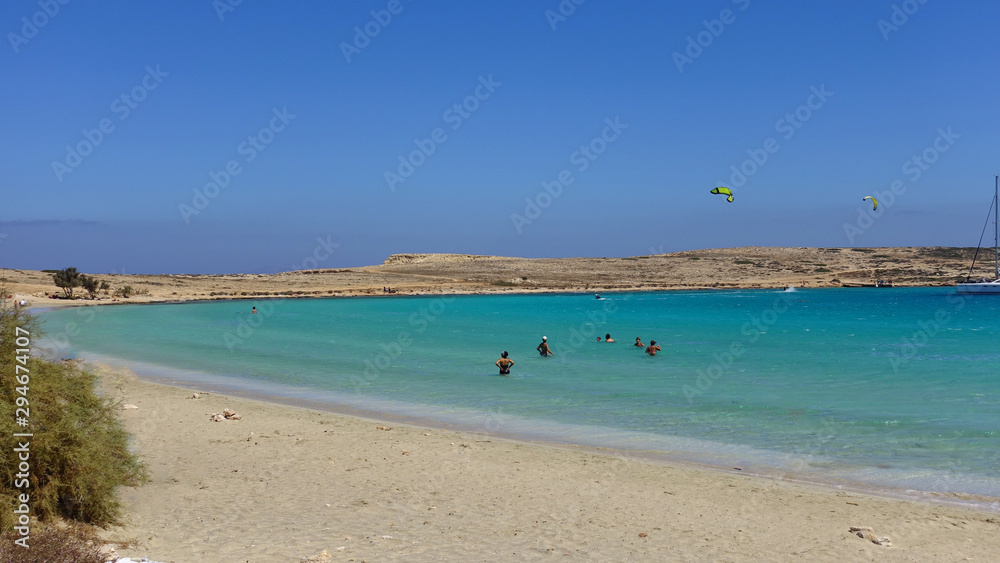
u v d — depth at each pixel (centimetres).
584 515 1062
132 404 1936
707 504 1128
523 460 1407
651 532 986
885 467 1368
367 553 869
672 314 7000
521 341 4122
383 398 2205
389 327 5272
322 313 7312
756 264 19188
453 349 3681
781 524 1031
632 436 1653
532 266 19425
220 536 914
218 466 1309
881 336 4338
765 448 1527
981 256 18512
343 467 1326
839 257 19838
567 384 2458
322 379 2620
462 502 1119
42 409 923
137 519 972
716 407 2009
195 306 8494
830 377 2595
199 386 2455
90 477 904
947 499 1168
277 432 1630
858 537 975
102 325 5397
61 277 8988
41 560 722
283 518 1006
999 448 1509
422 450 1481
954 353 3403
